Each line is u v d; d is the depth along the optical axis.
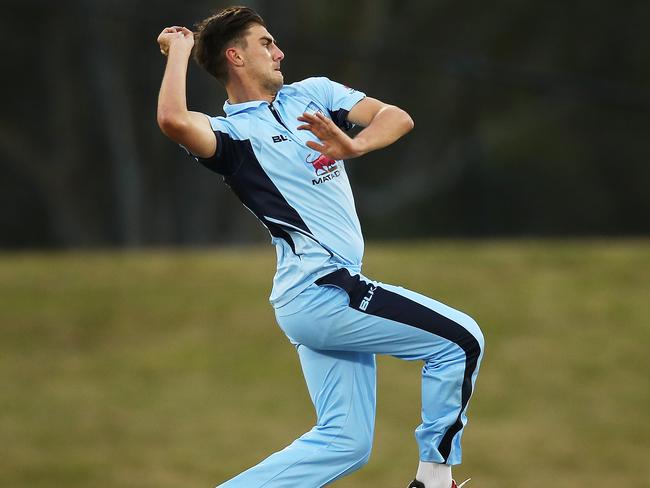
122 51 80.06
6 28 80.69
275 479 19.00
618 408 43.56
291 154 18.53
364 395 19.42
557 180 87.75
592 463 39.66
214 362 47.22
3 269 56.66
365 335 18.53
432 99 83.19
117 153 80.88
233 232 79.94
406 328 18.44
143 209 80.44
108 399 44.34
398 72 80.88
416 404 43.78
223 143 18.25
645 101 71.31
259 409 43.72
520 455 40.12
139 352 48.16
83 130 81.56
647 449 40.62
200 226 79.88
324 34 85.31
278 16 84.00
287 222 18.50
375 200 84.44
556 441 41.09
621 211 87.94
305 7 85.81
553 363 46.81
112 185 81.38
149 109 80.56
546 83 71.00
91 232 81.81
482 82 78.12
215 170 18.53
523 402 44.03
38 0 75.50
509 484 38.09
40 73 81.50
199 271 55.97
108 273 55.78
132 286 54.06
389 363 47.47
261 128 18.58
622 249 59.56
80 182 81.69
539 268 56.16
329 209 18.62
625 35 91.56
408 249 59.81
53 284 54.41
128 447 40.81
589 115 87.88
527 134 87.94
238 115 18.75
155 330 49.88
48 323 50.34
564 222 88.00
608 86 71.50
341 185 18.86
